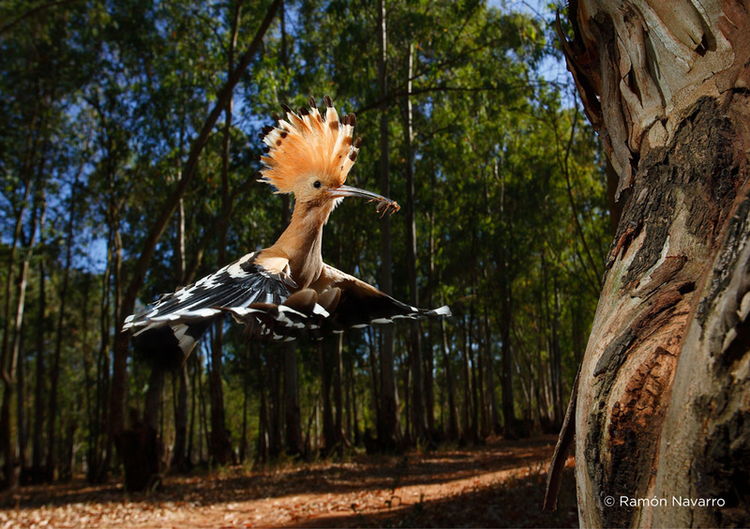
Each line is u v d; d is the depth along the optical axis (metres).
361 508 11.88
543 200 27.95
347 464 21.41
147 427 15.48
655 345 1.69
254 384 34.03
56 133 24.02
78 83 22.42
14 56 20.33
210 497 14.40
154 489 15.26
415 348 26.38
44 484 25.09
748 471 1.40
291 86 22.86
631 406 1.68
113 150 24.83
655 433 1.63
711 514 1.44
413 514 10.16
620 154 2.33
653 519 1.58
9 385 20.22
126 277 31.34
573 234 29.11
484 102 22.50
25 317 34.06
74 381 42.66
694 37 2.01
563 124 22.48
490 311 35.72
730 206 1.79
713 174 1.85
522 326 44.00
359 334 30.73
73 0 16.56
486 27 19.75
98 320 38.62
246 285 2.95
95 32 21.62
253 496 14.40
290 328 3.39
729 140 1.85
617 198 2.33
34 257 23.66
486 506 10.27
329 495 14.06
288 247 3.48
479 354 36.16
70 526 11.15
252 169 22.53
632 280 1.93
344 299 3.62
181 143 24.31
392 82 26.09
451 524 9.30
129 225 30.86
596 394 1.78
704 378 1.47
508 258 31.80
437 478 16.36
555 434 35.09
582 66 2.72
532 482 12.24
